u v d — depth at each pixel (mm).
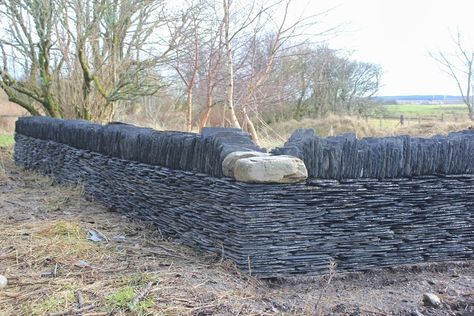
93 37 8977
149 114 11852
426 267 3229
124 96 9352
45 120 6922
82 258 3025
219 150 3055
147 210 4039
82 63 8977
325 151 2936
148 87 9391
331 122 13484
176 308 2332
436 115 15555
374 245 3096
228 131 3416
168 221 3711
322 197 2936
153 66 8922
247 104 7500
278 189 2838
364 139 3172
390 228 3123
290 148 2910
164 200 3758
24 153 7711
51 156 6520
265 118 13141
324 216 2957
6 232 3498
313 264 2965
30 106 9766
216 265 2967
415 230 3188
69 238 3383
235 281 2764
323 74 12781
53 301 2369
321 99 14352
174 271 2820
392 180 3088
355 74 15867
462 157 3258
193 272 2820
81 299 2395
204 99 8477
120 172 4488
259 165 2742
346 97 15367
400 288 2875
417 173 3156
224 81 7598
